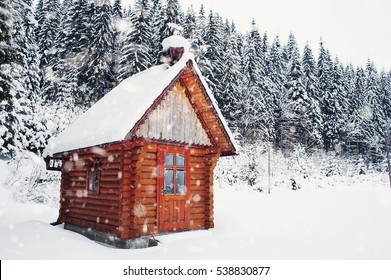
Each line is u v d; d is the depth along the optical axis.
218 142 12.78
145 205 10.46
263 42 52.62
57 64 33.41
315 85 44.72
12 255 7.85
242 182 26.28
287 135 38.91
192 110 12.18
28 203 17.08
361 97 54.41
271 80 43.88
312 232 11.80
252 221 13.93
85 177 12.24
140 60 30.75
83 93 31.31
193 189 12.16
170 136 11.24
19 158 19.39
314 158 37.66
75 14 35.50
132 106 10.32
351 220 13.60
